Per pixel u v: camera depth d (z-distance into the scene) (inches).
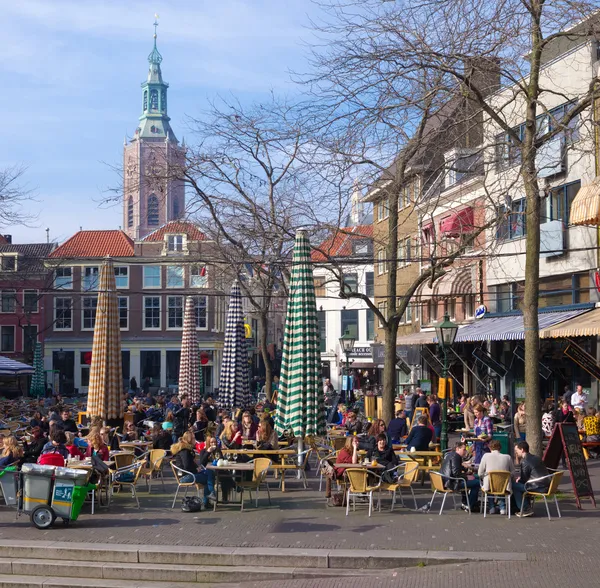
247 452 690.2
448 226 1238.9
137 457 701.3
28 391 2223.2
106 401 953.5
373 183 771.4
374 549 459.2
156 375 2721.5
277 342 3659.0
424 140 732.7
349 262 893.2
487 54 640.4
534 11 621.0
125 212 6254.9
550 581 391.2
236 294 1184.2
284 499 652.7
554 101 1118.4
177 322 2726.4
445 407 735.1
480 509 579.8
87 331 2704.2
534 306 624.4
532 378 621.0
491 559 437.1
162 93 7037.4
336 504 617.0
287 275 1096.8
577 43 1143.6
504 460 555.8
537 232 625.6
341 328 2487.7
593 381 1067.3
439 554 445.7
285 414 721.6
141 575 450.0
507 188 732.7
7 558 474.0
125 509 611.2
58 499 532.4
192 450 614.5
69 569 458.6
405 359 1686.8
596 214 847.1
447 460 585.0
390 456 616.4
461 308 1461.6
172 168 1008.2
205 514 586.2
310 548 464.4
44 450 639.1
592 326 945.5
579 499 584.7
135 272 2696.9
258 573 439.8
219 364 2736.2
